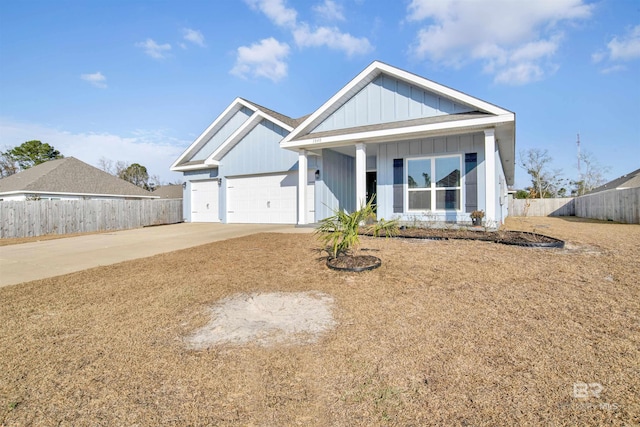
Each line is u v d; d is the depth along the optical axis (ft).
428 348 8.50
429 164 32.65
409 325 9.98
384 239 24.30
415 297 12.42
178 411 6.37
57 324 10.74
